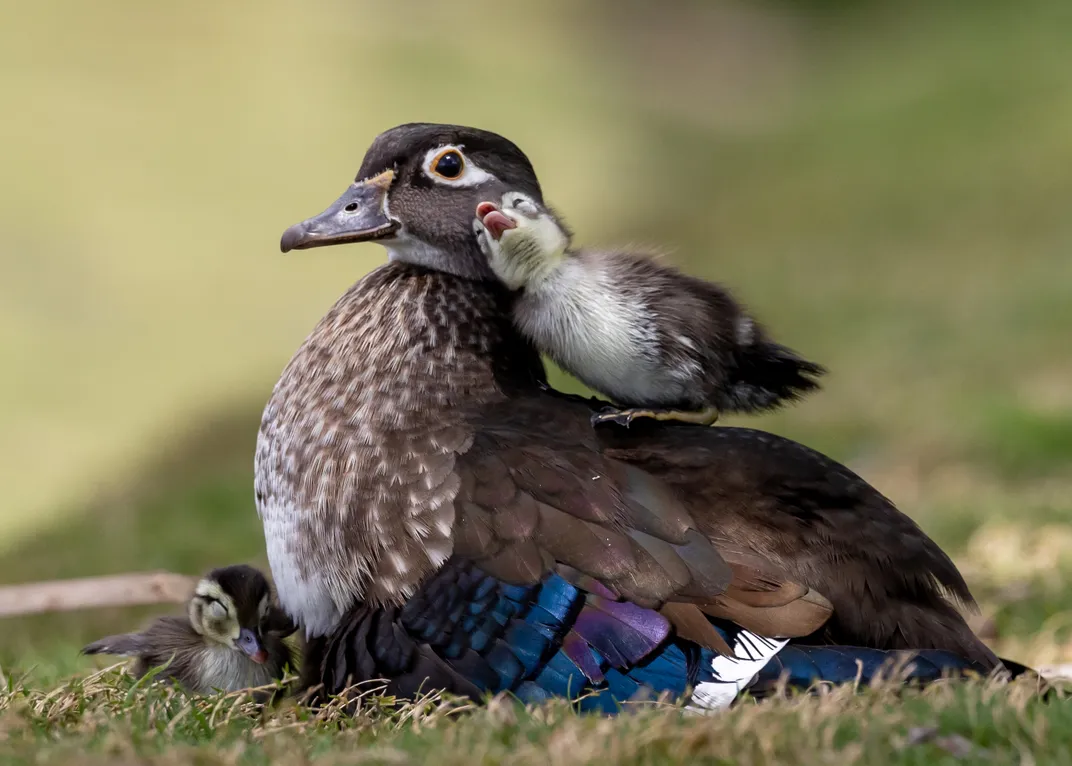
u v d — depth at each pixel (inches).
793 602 268.5
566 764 220.1
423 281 312.7
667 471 286.8
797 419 753.0
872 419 735.1
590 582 269.6
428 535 279.4
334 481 289.3
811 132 1675.7
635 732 229.3
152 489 727.1
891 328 922.1
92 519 654.5
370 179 323.3
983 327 887.1
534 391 308.8
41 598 420.2
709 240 1302.9
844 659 261.6
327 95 1667.1
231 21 1819.6
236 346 1044.5
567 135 1706.4
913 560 285.7
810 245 1221.1
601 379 310.3
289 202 1376.7
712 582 268.7
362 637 280.2
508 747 232.5
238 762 229.1
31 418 896.3
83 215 1295.5
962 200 1263.5
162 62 1691.7
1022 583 452.1
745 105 1910.7
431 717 252.4
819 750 221.8
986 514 545.6
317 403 299.1
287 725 254.4
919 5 2169.0
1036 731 228.5
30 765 229.8
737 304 310.7
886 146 1521.9
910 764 220.8
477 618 271.9
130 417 912.3
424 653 273.0
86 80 1584.6
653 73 2001.7
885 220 1253.1
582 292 305.9
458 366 302.8
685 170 1601.9
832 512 285.7
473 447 285.7
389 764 225.0
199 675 320.2
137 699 273.6
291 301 1156.5
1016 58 1711.4
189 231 1272.1
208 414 888.9
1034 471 629.9
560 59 1989.4
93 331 1081.4
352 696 277.9
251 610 316.8
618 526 274.8
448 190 317.4
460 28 2022.6
